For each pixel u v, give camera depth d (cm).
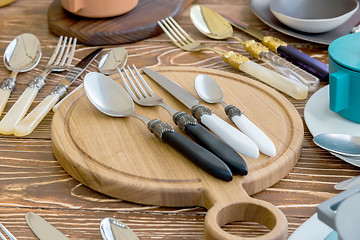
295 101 85
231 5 124
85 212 62
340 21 99
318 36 102
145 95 81
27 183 67
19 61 96
